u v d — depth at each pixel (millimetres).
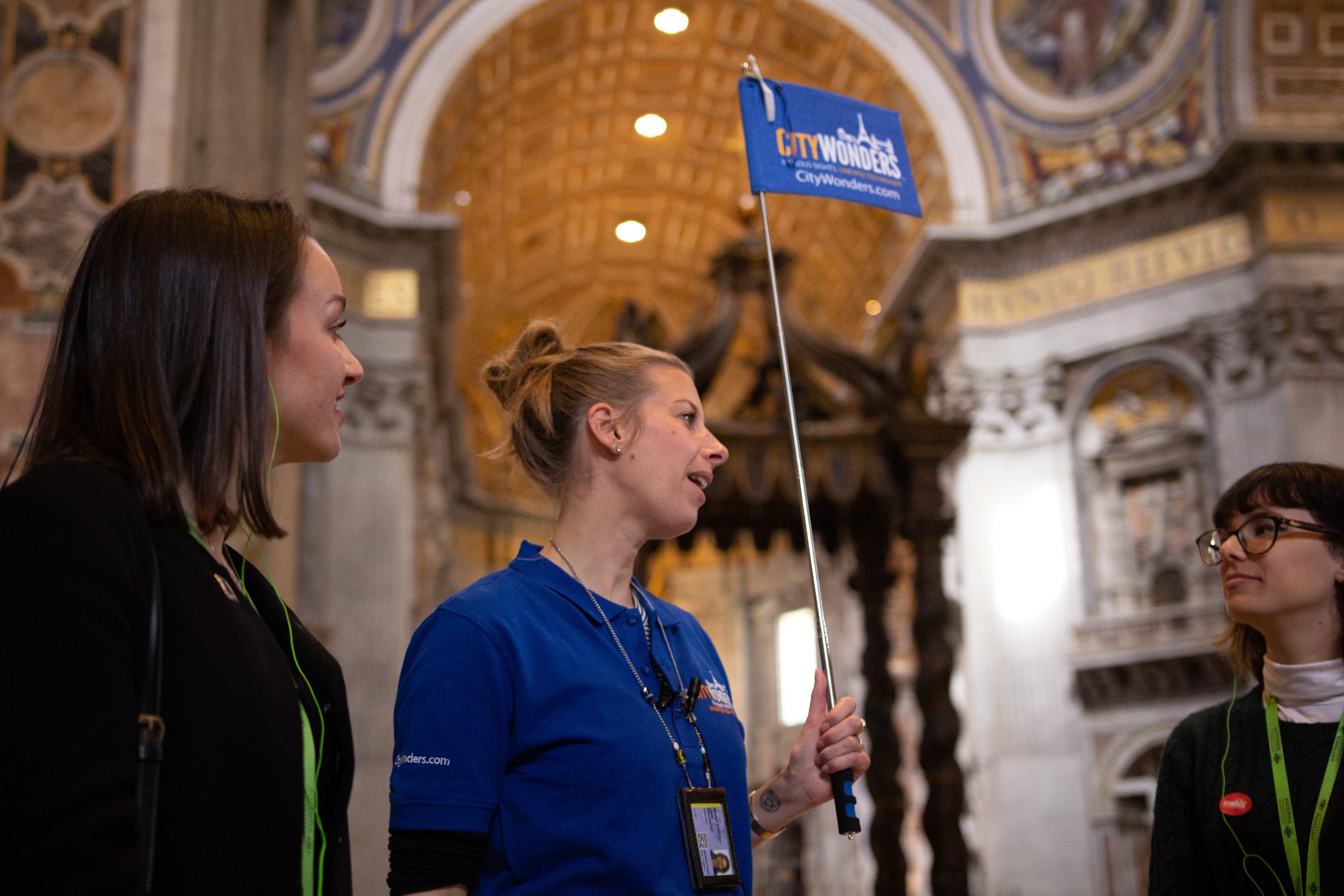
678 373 2570
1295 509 2703
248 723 1501
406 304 19297
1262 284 17656
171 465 1573
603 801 2086
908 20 20672
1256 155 17562
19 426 6090
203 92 6875
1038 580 18859
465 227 24672
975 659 18922
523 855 2072
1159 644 17609
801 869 25672
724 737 2338
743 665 29109
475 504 28219
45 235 6410
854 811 2385
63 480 1414
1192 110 18734
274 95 8836
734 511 10242
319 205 18609
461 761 2084
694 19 21156
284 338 1822
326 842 1711
